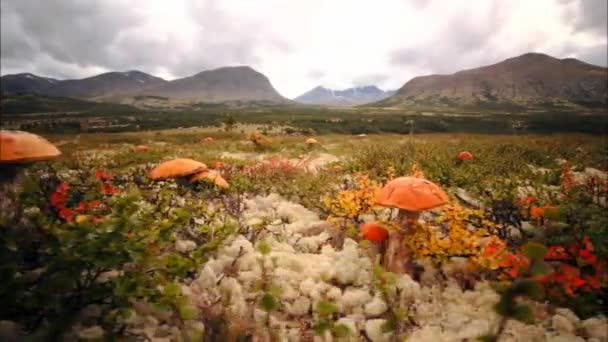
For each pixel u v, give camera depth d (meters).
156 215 3.85
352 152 14.32
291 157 14.89
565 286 2.99
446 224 4.75
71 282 2.24
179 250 3.63
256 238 4.38
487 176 7.87
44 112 151.25
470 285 3.56
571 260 3.46
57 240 2.42
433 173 7.98
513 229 4.57
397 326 2.69
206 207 4.79
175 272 2.72
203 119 105.69
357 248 4.18
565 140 20.14
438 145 14.25
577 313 3.09
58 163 9.30
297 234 4.74
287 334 2.71
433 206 3.33
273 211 5.61
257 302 3.06
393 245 3.65
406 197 3.37
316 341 2.67
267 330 2.71
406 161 9.26
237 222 4.76
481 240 4.19
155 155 13.03
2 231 2.46
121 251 2.37
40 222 2.68
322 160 13.41
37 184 3.04
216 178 6.12
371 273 3.67
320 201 5.90
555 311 3.06
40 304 2.18
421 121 90.56
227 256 3.73
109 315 2.34
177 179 5.98
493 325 2.83
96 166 9.59
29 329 2.28
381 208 5.43
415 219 3.64
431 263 3.78
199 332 2.29
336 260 3.94
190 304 2.74
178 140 28.36
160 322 2.64
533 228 4.20
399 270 3.57
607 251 3.22
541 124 81.88
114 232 2.45
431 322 2.99
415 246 3.56
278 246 4.18
